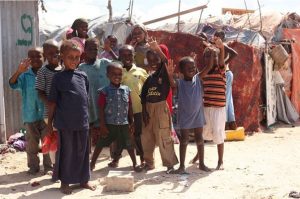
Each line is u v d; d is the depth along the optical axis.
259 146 6.48
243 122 7.54
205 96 5.12
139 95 5.29
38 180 4.80
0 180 4.81
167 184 4.65
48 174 5.00
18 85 4.93
